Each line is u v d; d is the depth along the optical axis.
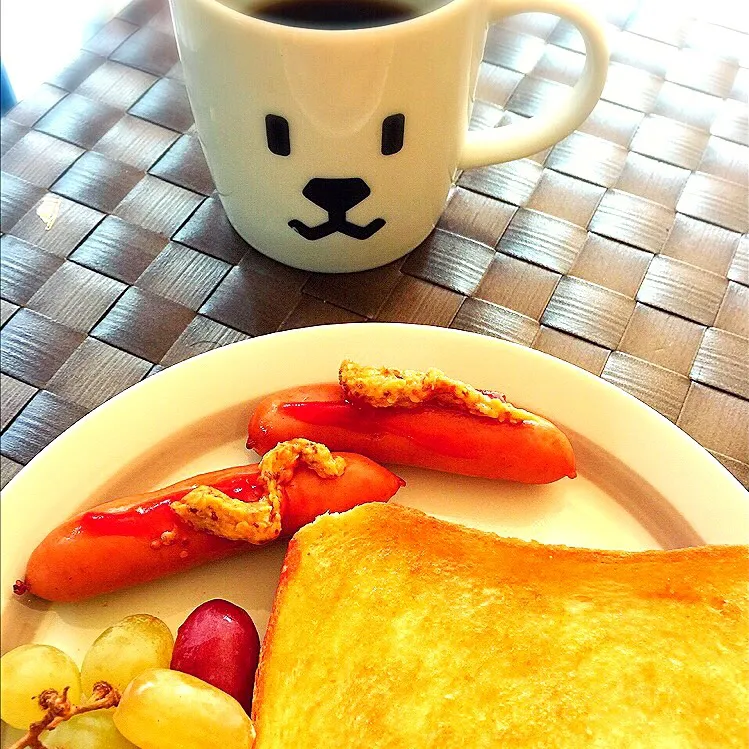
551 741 0.21
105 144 0.34
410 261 0.31
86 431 0.24
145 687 0.20
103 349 0.29
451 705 0.22
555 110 0.29
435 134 0.26
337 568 0.23
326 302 0.30
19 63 0.39
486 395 0.25
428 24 0.22
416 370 0.26
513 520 0.25
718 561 0.23
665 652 0.22
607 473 0.26
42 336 0.29
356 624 0.23
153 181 0.33
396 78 0.23
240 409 0.26
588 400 0.26
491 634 0.23
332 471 0.24
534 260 0.31
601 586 0.23
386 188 0.27
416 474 0.26
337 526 0.24
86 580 0.23
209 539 0.23
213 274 0.31
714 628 0.23
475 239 0.32
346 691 0.22
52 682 0.21
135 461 0.25
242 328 0.30
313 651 0.22
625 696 0.22
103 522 0.23
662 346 0.30
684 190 0.33
